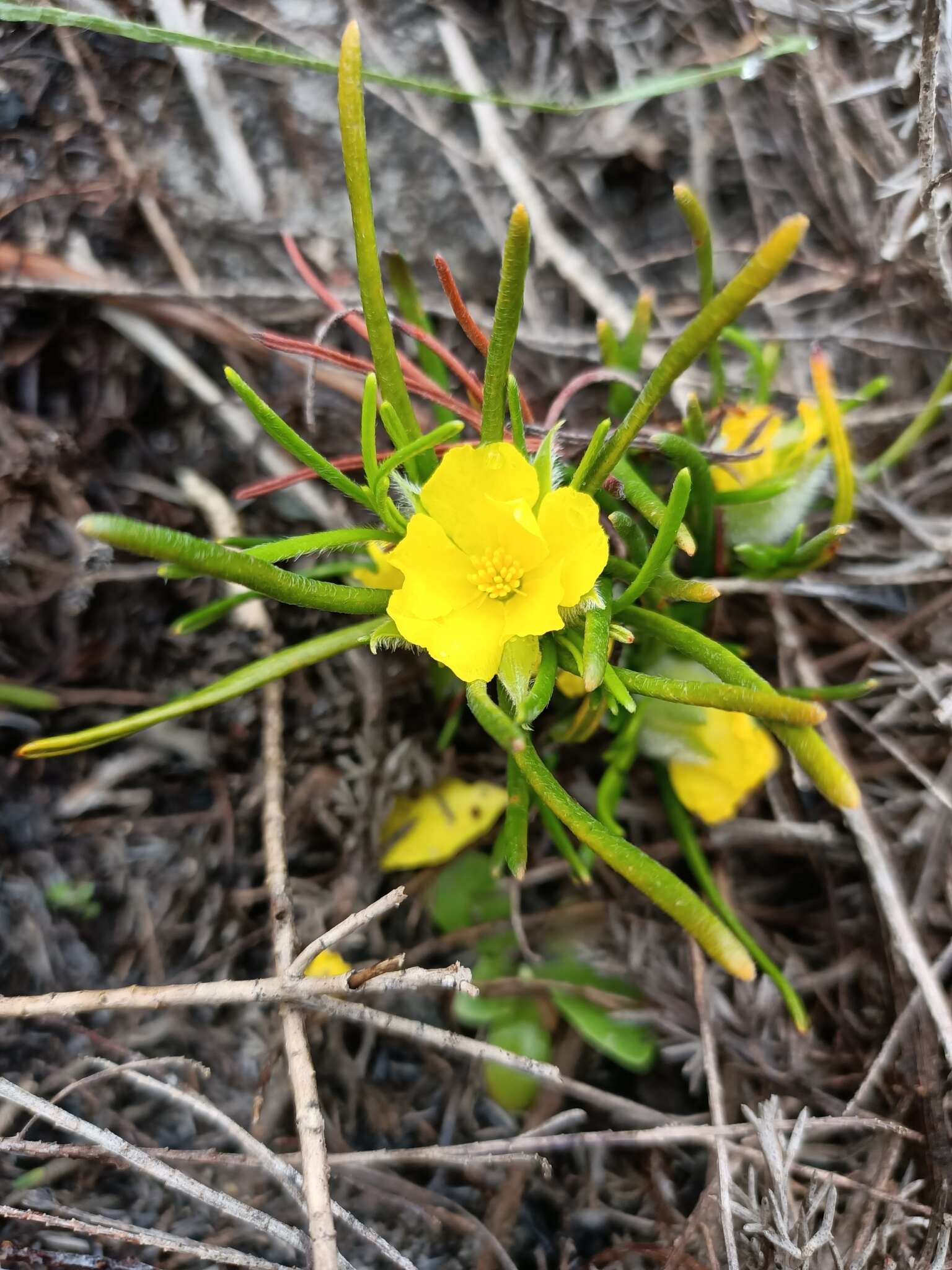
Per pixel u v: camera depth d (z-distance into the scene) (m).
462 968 0.09
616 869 0.09
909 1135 0.11
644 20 0.14
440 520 0.09
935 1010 0.11
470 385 0.12
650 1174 0.12
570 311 0.14
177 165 0.13
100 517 0.08
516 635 0.09
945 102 0.13
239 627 0.13
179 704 0.10
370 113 0.14
